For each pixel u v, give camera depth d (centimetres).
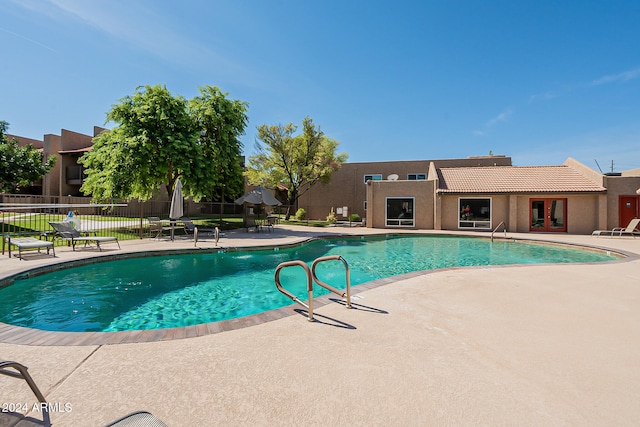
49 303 633
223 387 262
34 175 2469
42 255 930
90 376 279
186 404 238
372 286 616
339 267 1026
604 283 644
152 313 592
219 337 369
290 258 1132
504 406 238
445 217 2164
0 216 1930
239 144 2138
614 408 237
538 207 2017
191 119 1862
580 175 2050
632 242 1461
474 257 1223
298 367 297
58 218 1950
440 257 1220
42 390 256
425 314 453
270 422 217
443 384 269
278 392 255
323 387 263
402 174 3086
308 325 410
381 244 1555
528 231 2020
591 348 342
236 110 2097
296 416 224
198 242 1317
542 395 254
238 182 2230
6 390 255
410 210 2255
